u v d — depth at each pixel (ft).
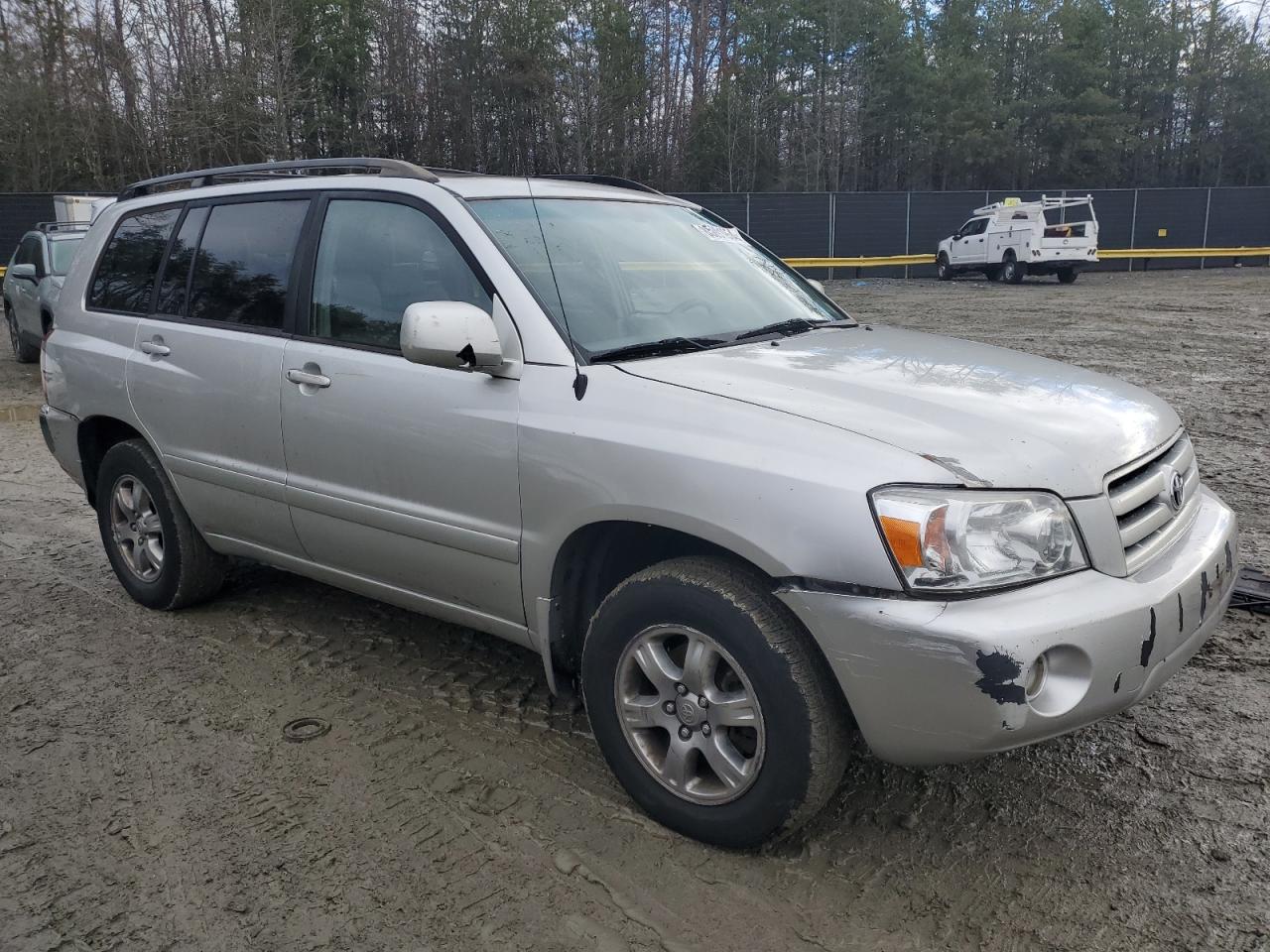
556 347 9.96
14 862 9.25
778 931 8.16
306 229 12.45
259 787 10.39
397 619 14.90
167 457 14.08
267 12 119.24
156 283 14.52
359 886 8.81
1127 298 70.13
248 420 12.70
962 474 7.94
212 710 12.12
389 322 11.37
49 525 20.51
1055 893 8.52
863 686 7.95
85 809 10.07
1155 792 9.96
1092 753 10.73
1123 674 8.06
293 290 12.42
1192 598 8.77
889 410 8.82
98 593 16.33
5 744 11.40
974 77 165.99
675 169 164.14
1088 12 171.53
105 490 15.53
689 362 9.98
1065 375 10.60
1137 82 179.93
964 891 8.60
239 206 13.56
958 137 165.89
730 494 8.39
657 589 9.00
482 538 10.37
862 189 182.70
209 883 8.89
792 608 8.18
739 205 100.89
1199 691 12.00
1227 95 181.98
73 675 13.17
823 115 171.53
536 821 9.71
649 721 9.44
